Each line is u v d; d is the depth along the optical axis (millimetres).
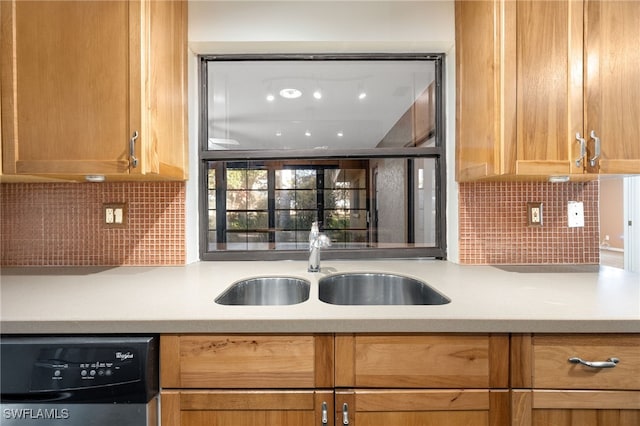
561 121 1093
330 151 1620
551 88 1089
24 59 1082
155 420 822
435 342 827
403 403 828
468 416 829
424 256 1607
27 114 1084
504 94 1089
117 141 1083
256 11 1468
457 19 1446
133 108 1078
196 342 828
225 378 829
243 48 1520
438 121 1601
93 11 1078
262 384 829
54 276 1271
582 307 876
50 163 1083
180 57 1380
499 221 1467
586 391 815
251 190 1691
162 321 812
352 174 1733
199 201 1597
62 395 784
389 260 1601
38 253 1450
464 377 827
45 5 1078
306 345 828
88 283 1158
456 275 1273
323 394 828
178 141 1359
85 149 1084
